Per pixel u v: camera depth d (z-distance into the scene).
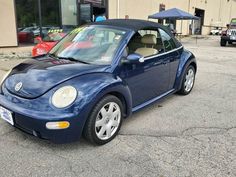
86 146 3.39
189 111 4.71
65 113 2.98
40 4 11.98
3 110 3.31
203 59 11.23
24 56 10.35
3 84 3.59
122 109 3.65
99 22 4.49
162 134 3.78
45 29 12.35
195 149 3.39
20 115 3.07
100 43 4.00
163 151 3.32
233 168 3.00
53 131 2.97
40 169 2.92
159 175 2.85
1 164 2.99
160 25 4.90
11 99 3.25
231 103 5.21
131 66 3.78
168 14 17.62
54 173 2.85
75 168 2.94
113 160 3.11
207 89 6.21
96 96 3.15
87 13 14.26
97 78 3.31
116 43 3.87
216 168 2.99
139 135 3.73
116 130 3.59
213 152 3.33
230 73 8.23
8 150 3.27
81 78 3.23
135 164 3.04
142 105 4.21
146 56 4.15
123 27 4.16
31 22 11.76
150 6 21.03
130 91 3.82
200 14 35.06
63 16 13.09
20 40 11.45
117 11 16.86
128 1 17.97
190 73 5.66
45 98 3.05
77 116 3.02
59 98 3.03
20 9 11.27
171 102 5.17
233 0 47.56
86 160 3.09
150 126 4.04
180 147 3.43
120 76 3.62
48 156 3.16
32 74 3.39
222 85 6.65
